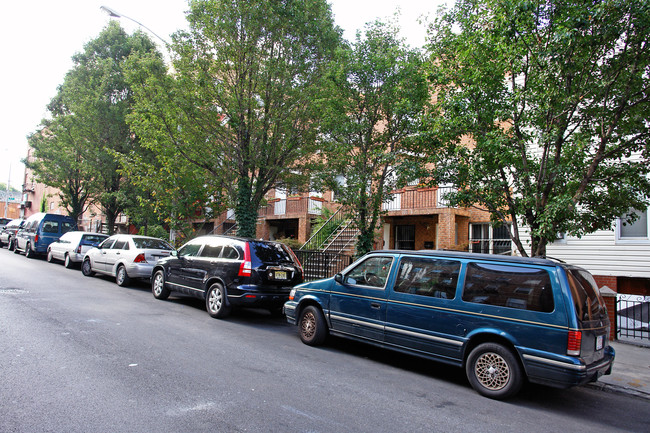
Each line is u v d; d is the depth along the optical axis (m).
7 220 33.81
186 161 12.38
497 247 13.55
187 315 8.66
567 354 4.54
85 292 10.41
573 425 4.39
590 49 6.23
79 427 3.37
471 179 7.13
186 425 3.53
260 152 11.47
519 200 6.66
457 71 7.66
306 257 13.62
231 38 10.65
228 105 10.92
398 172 8.52
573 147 7.11
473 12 7.61
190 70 10.99
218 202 13.83
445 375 5.90
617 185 6.82
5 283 10.87
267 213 20.77
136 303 9.51
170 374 4.83
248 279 8.29
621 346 8.45
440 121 7.21
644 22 5.60
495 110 6.92
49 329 6.42
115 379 4.54
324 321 6.90
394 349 5.93
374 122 9.32
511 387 4.84
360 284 6.57
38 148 22.45
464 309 5.34
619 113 6.22
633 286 10.10
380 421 3.98
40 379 4.38
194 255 9.63
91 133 18.97
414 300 5.82
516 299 5.01
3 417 3.46
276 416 3.88
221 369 5.17
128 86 19.39
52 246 18.39
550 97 6.25
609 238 10.16
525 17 6.09
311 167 11.98
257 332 7.67
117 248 12.87
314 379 5.12
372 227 9.46
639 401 5.48
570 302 4.65
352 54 9.12
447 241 13.79
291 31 10.84
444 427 3.98
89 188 20.94
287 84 10.75
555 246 10.83
